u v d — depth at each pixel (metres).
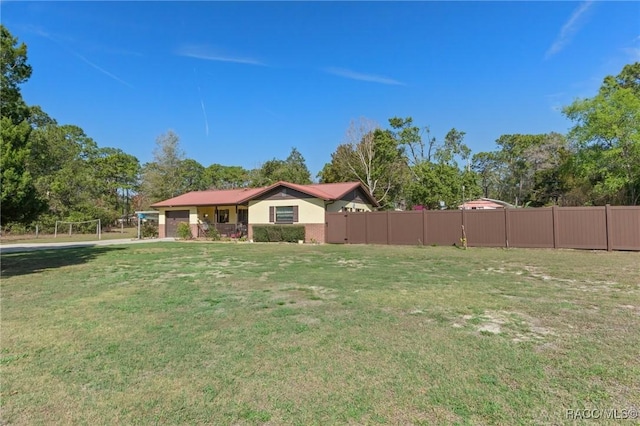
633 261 11.65
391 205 37.00
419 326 4.99
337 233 20.86
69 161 42.25
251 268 10.85
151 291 7.67
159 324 5.29
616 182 24.73
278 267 11.00
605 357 3.84
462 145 48.66
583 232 15.36
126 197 56.00
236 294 7.22
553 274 9.29
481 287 7.63
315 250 16.56
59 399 3.16
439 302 6.32
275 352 4.11
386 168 36.97
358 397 3.07
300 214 21.97
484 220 17.19
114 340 4.63
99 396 3.20
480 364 3.70
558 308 5.85
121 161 55.09
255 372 3.61
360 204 26.58
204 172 58.41
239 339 4.57
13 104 12.88
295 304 6.32
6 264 12.62
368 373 3.54
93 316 5.78
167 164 45.59
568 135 27.91
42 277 9.78
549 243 15.95
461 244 17.52
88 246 20.52
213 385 3.36
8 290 8.02
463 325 5.03
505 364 3.69
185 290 7.70
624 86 30.14
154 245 20.66
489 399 3.01
